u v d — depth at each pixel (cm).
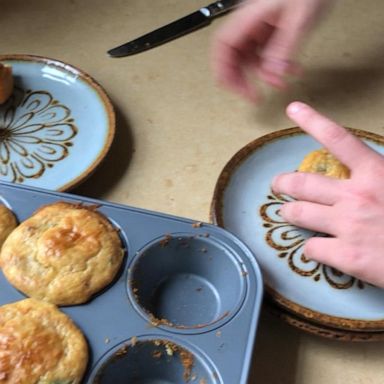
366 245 45
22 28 67
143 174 55
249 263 45
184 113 60
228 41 59
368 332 45
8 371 38
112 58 65
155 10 70
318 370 44
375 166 47
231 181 53
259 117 60
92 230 45
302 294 47
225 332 42
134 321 42
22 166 54
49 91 60
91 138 56
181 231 46
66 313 42
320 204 48
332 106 61
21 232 45
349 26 69
